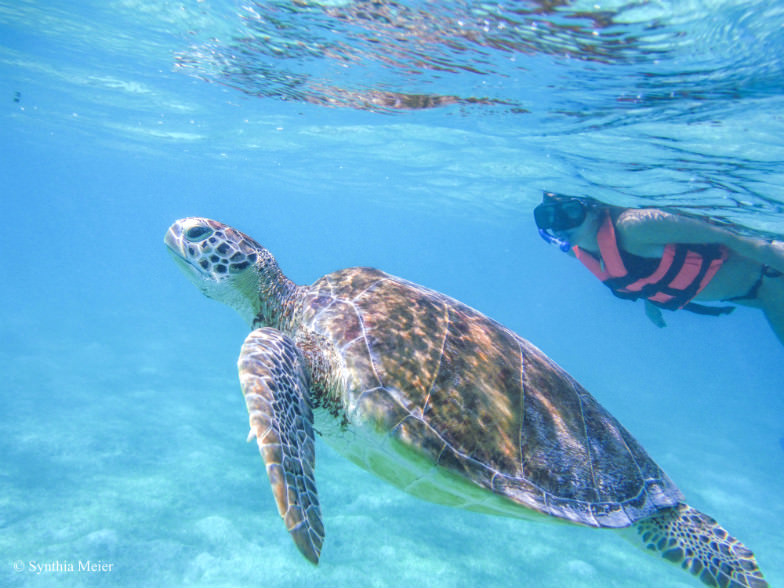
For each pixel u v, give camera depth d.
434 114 10.02
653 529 3.39
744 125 6.62
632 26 4.93
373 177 22.44
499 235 40.31
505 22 5.39
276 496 2.04
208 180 40.88
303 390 2.74
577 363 31.92
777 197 8.25
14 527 5.01
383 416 2.86
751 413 23.95
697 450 13.30
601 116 7.64
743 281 6.00
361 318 3.36
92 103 16.41
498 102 8.27
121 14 8.22
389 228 62.31
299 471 2.26
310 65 8.73
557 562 6.08
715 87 5.88
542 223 6.99
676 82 5.95
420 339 3.24
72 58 11.58
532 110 8.23
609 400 19.64
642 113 7.12
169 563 4.82
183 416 9.87
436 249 87.75
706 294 6.34
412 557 5.54
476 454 2.81
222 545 5.25
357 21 6.40
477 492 2.77
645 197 10.84
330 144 16.31
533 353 3.78
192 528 5.51
